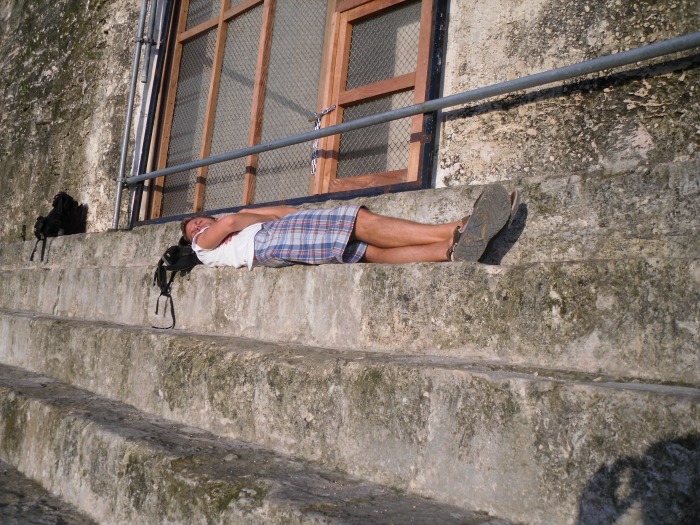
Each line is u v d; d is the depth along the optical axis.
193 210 6.24
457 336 2.56
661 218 2.73
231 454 2.71
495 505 2.01
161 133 6.73
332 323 3.08
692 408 1.68
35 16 9.07
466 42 4.03
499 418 2.04
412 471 2.25
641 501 1.73
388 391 2.36
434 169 4.11
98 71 7.62
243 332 3.61
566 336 2.25
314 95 5.27
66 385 4.33
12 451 3.84
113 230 5.97
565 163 3.46
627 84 3.29
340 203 4.04
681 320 2.03
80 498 3.14
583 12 3.53
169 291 4.21
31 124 8.52
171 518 2.49
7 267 7.46
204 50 6.57
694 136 3.04
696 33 2.66
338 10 5.11
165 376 3.43
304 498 2.15
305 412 2.66
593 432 1.84
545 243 3.03
